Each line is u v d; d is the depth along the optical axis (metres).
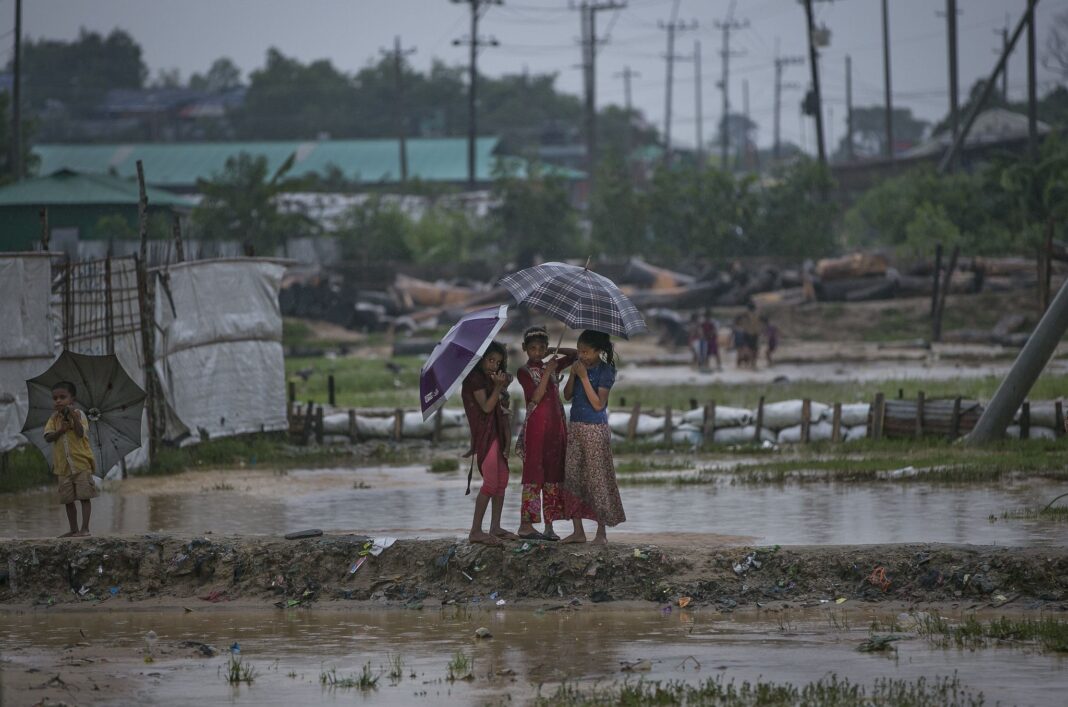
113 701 15.63
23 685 16.36
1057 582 20.73
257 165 126.00
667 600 21.09
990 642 17.94
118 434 26.30
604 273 130.00
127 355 40.44
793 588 21.31
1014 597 20.58
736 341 86.69
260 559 22.77
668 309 119.88
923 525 26.72
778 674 16.48
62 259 38.88
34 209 118.44
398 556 22.66
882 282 114.81
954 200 128.25
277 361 48.75
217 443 45.34
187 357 44.19
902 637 18.33
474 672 16.92
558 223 143.12
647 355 101.38
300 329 115.56
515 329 117.75
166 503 33.47
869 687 15.69
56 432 24.33
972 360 84.69
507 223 143.62
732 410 47.84
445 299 124.19
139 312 40.94
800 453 43.88
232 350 46.53
